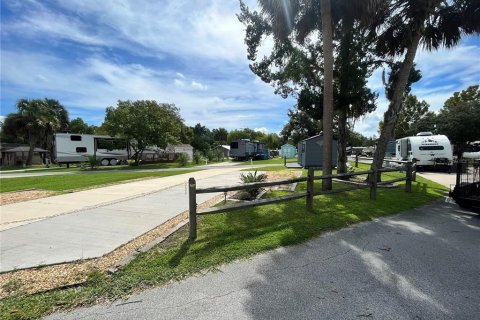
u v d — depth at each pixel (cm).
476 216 602
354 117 1316
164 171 1928
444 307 257
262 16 1080
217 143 7531
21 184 1205
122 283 304
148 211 652
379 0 865
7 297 276
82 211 652
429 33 1088
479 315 245
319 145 1930
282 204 695
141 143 2906
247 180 871
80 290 291
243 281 309
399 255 381
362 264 351
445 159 1786
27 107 3503
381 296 276
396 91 1011
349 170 1695
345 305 260
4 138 4484
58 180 1355
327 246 416
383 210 641
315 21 991
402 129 4278
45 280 310
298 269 338
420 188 998
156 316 246
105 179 1374
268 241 428
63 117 4225
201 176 1462
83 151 2897
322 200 749
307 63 1137
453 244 426
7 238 454
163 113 2998
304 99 1116
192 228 444
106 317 245
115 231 493
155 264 350
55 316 247
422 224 538
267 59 1195
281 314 247
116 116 2758
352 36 1005
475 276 318
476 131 2864
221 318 242
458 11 1012
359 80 1030
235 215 593
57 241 439
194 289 292
